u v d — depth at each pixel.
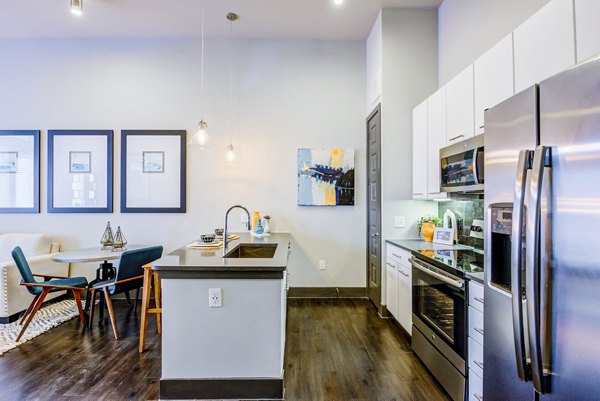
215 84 4.16
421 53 3.49
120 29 3.91
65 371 2.36
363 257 4.17
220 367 2.04
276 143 4.18
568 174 1.04
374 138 3.81
